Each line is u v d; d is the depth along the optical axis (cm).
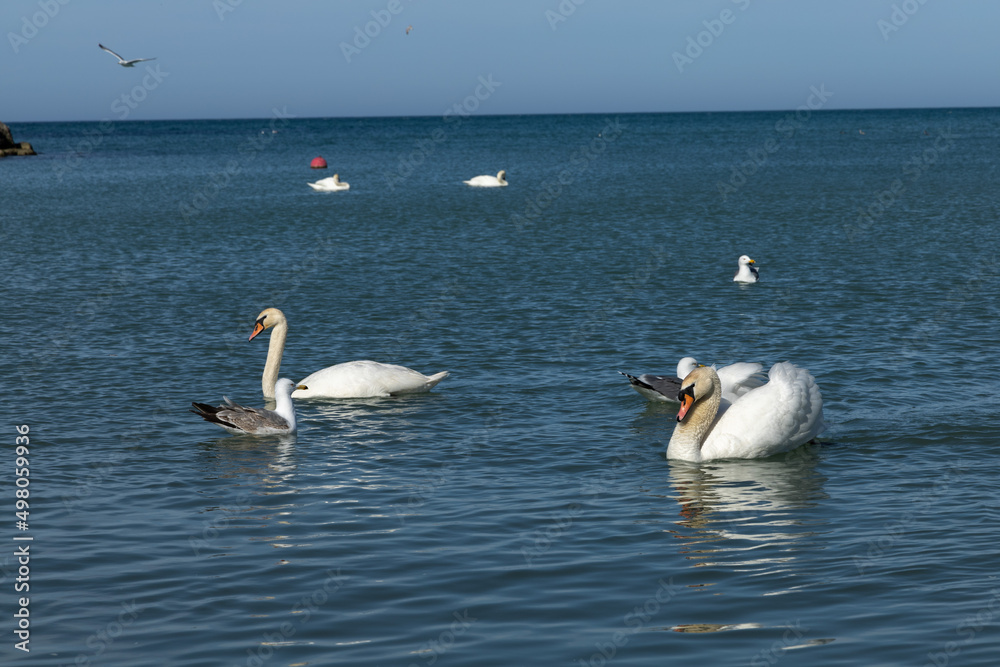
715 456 1490
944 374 1945
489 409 1778
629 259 3691
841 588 993
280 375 2039
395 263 3612
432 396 1878
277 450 1538
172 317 2644
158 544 1141
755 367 1720
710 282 3158
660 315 2623
